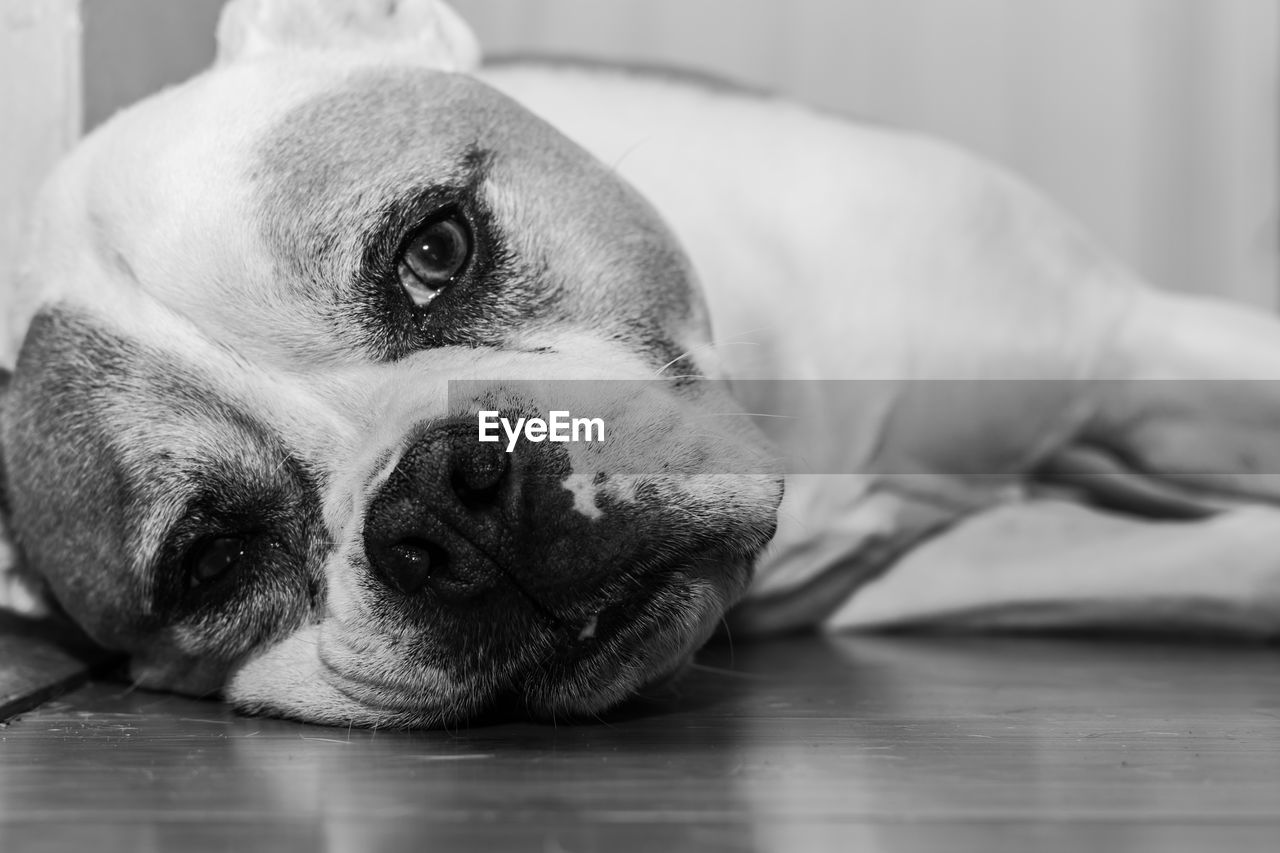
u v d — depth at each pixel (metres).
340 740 0.46
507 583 0.45
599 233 0.51
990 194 0.63
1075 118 1.04
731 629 0.62
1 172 0.58
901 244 0.61
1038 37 1.04
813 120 0.64
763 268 0.59
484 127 0.51
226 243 0.48
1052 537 0.64
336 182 0.49
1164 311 0.65
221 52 0.58
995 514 0.66
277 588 0.49
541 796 0.39
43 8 0.58
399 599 0.47
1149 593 0.61
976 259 0.62
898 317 0.60
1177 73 1.03
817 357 0.60
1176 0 1.03
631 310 0.51
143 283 0.50
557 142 0.53
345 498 0.48
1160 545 0.62
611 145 0.59
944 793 0.39
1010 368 0.62
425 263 0.49
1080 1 1.04
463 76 0.54
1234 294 1.03
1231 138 1.02
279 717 0.49
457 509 0.45
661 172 0.59
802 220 0.60
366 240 0.48
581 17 1.03
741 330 0.58
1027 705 0.48
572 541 0.45
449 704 0.47
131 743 0.45
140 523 0.49
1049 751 0.42
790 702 0.49
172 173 0.50
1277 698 0.49
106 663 0.56
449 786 0.40
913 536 0.64
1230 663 0.56
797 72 1.03
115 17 0.61
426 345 0.49
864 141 0.63
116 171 0.51
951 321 0.61
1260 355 0.63
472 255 0.49
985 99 1.04
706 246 0.58
